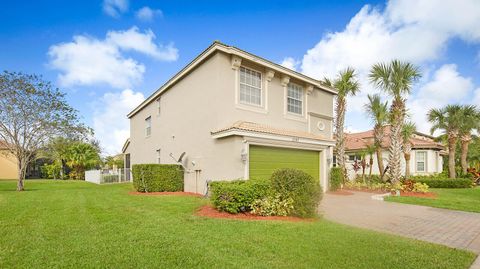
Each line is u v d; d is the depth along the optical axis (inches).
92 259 161.9
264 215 289.1
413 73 563.5
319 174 546.9
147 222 252.7
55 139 633.6
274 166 460.1
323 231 231.8
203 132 482.3
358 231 237.5
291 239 207.5
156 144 690.8
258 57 482.6
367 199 464.4
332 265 160.2
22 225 239.0
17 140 587.2
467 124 788.6
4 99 569.6
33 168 1382.9
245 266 155.9
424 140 991.0
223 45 446.3
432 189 681.6
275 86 531.5
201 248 183.6
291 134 474.3
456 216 324.5
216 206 309.4
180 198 421.7
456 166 1011.9
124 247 182.7
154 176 513.0
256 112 492.1
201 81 496.1
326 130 650.2
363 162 770.2
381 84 594.2
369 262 165.6
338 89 678.5
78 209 319.3
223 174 428.1
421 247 197.3
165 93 647.8
